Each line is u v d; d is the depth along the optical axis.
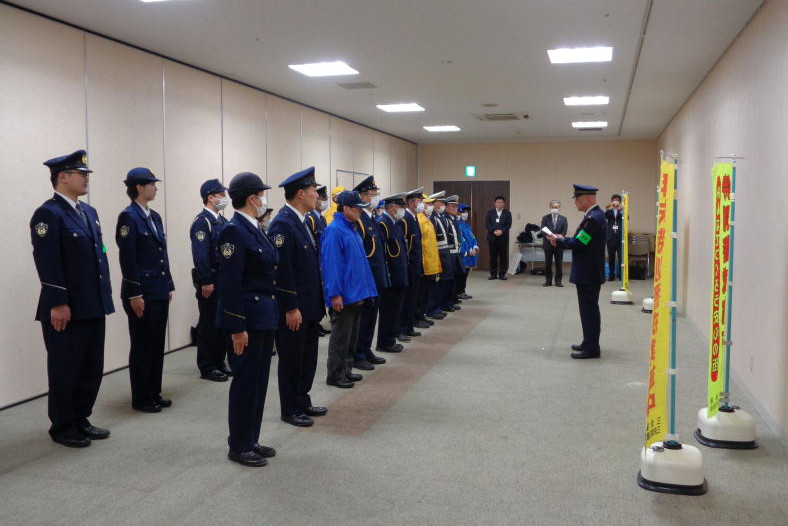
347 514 3.03
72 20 5.49
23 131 5.11
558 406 4.74
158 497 3.22
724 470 3.56
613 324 8.19
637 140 14.78
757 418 4.50
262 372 3.72
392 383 5.37
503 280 13.48
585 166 15.07
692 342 7.17
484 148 15.58
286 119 9.41
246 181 3.51
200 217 5.49
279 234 4.11
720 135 6.65
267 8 5.33
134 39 6.13
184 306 7.04
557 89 8.89
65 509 3.10
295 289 4.14
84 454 3.82
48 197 5.32
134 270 4.47
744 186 5.27
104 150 5.96
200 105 7.40
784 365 3.99
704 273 7.39
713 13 5.27
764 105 4.66
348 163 11.70
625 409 4.66
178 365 6.14
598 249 6.15
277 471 3.54
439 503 3.15
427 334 7.49
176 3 5.15
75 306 3.88
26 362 5.09
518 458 3.73
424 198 8.69
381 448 3.89
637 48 6.59
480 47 6.67
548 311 9.21
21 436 4.18
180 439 4.07
